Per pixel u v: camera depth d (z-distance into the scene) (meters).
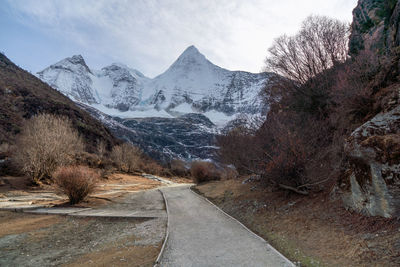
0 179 21.78
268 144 10.88
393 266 3.95
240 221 9.51
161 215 11.60
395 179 5.08
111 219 11.25
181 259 5.57
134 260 5.86
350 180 6.51
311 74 12.77
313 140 9.14
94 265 5.77
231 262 5.23
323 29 13.18
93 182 16.56
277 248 6.07
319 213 7.12
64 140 26.20
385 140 5.46
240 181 18.03
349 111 8.47
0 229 9.79
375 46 10.73
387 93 6.97
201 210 12.44
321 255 5.08
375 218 5.40
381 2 11.23
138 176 47.66
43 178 24.34
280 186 9.99
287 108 13.66
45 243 8.09
